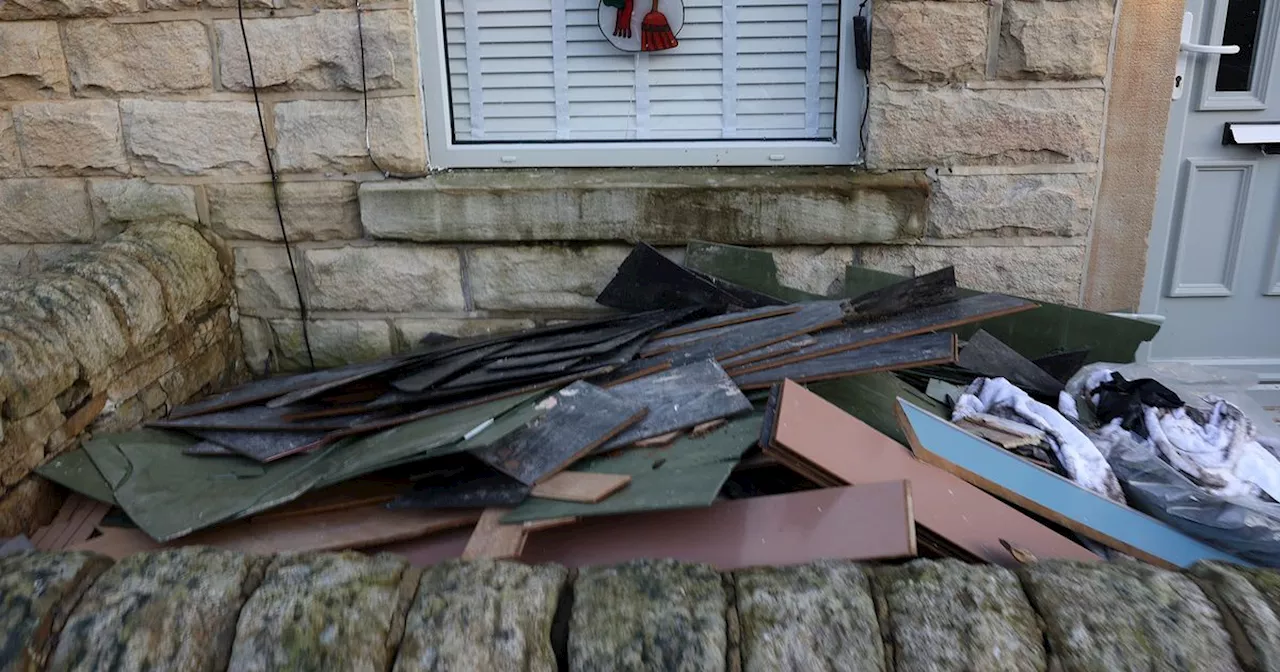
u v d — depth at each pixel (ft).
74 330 9.08
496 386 9.41
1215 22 11.47
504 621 6.10
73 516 8.87
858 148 11.50
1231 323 12.73
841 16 11.12
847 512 7.22
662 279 11.04
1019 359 10.50
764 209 11.16
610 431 8.32
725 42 11.49
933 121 11.02
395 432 8.95
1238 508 8.15
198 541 8.16
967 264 11.48
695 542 7.32
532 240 11.51
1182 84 11.71
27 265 12.12
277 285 12.01
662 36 11.36
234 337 12.17
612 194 11.18
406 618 6.25
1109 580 6.24
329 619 6.19
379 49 11.02
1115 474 8.91
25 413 8.42
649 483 7.66
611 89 11.78
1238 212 12.25
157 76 11.29
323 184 11.57
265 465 9.04
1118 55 10.75
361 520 8.27
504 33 11.58
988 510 7.83
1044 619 6.05
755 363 9.52
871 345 9.37
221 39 11.12
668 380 9.34
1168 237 12.40
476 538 7.41
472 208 11.31
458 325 12.00
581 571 6.54
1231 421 9.75
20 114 11.51
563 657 6.06
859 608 6.08
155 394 10.43
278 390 10.46
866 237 11.25
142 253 10.55
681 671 5.83
